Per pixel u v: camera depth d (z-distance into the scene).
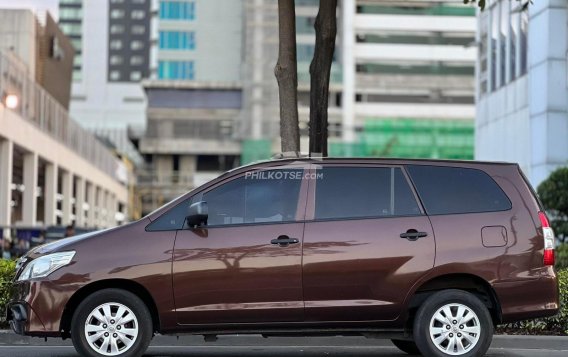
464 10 132.12
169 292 10.55
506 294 10.90
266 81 123.75
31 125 51.28
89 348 10.52
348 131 128.25
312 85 15.92
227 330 10.69
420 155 127.88
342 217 10.91
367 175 11.14
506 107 39.50
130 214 108.06
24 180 52.09
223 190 10.97
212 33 134.25
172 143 129.62
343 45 130.62
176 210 10.85
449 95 130.88
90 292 10.73
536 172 35.03
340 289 10.70
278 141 122.75
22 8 68.62
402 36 131.88
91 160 74.19
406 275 10.74
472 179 11.24
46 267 10.66
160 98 130.50
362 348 13.45
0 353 12.25
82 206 69.56
